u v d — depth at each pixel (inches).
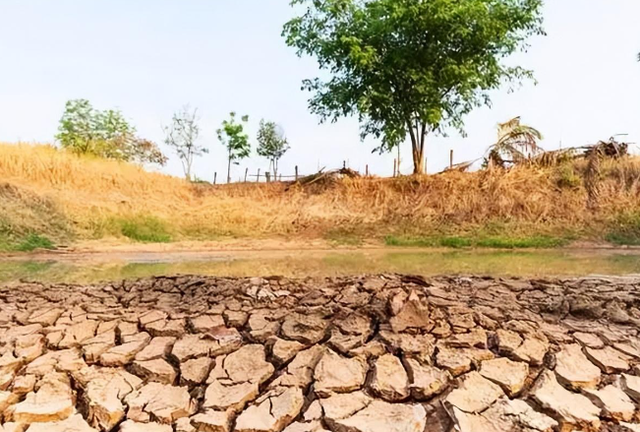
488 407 74.9
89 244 414.3
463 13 540.1
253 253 381.4
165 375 86.3
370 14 599.8
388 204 569.9
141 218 501.7
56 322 113.4
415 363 87.0
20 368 90.0
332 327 102.8
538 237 459.5
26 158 523.2
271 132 908.0
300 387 81.5
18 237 393.7
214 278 166.1
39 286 166.7
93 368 89.2
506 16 583.8
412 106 597.0
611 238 450.3
